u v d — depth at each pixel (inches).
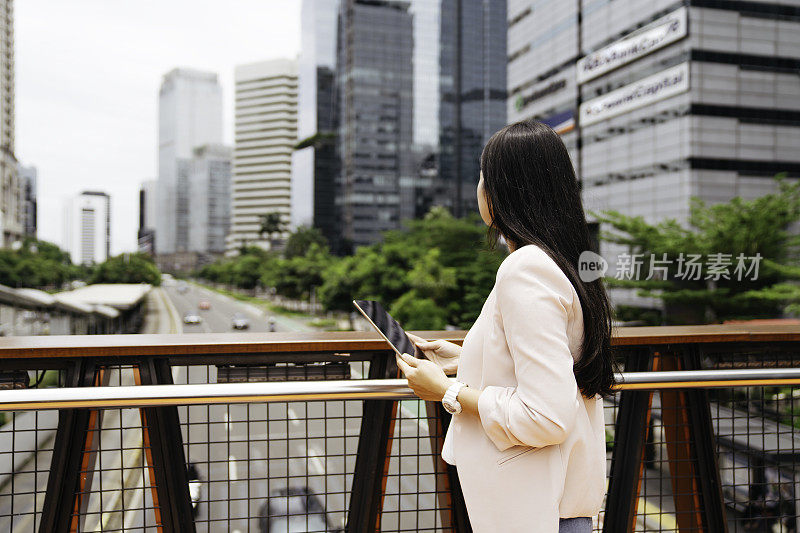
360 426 58.5
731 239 868.0
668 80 1459.2
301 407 62.1
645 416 63.7
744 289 866.8
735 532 63.7
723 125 1413.6
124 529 52.9
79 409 51.4
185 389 48.8
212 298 4421.8
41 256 3248.0
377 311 44.6
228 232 7751.0
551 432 31.5
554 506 34.3
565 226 36.5
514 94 2269.9
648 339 60.8
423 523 66.3
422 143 3961.6
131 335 57.7
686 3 1390.3
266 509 54.9
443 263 1926.7
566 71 1902.1
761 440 64.6
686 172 1402.6
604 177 1706.4
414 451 59.7
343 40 4042.8
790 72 1460.4
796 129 1462.8
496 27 4121.6
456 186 4035.4
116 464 64.1
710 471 64.8
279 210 5713.6
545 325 32.4
